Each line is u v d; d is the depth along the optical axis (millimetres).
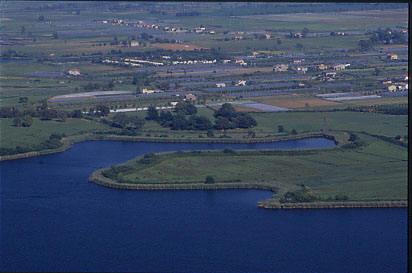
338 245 154000
